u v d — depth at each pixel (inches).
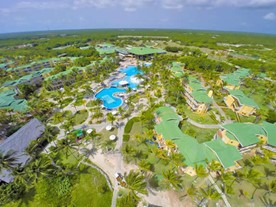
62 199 1518.2
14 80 3998.5
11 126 2475.4
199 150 1739.7
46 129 2010.3
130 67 5452.8
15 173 1470.2
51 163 1727.4
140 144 2134.6
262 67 4975.4
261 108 3063.5
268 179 1721.2
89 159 1925.4
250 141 1902.1
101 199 1518.2
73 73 4158.5
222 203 1487.5
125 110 2888.8
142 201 1488.7
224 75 4325.8
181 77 3654.0
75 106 3031.5
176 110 2765.7
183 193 1563.7
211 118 2679.6
